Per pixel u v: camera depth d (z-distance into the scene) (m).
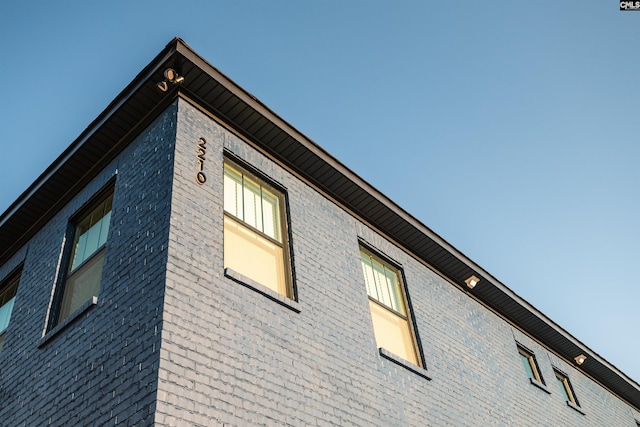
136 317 5.34
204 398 4.88
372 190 9.14
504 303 11.97
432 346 8.93
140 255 5.89
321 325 6.83
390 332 8.48
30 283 7.77
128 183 6.98
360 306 7.80
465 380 9.09
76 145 7.78
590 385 14.41
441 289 10.44
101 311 5.88
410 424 7.11
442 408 7.99
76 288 6.99
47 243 8.06
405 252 10.07
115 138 7.70
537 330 12.98
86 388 5.34
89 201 7.70
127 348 5.17
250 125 7.79
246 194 7.39
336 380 6.45
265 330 5.98
